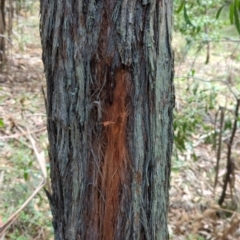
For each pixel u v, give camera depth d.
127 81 0.97
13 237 2.03
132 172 1.02
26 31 5.76
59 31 0.98
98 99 0.98
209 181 2.77
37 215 2.17
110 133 1.00
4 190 2.31
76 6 0.95
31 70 4.54
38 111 3.30
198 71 4.60
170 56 1.03
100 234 1.06
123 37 0.94
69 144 1.02
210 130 3.03
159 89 1.01
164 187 1.10
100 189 1.03
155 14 0.96
